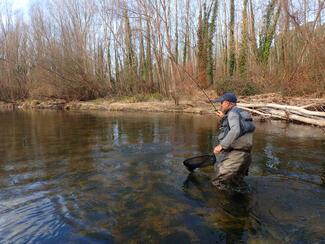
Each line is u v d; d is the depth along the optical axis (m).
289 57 15.84
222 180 3.96
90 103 23.25
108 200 3.61
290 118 10.81
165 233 2.80
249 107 12.80
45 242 2.66
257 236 2.75
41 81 27.70
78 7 27.42
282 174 4.52
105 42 28.08
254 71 17.66
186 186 4.07
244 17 21.47
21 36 32.28
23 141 7.84
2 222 3.05
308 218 3.08
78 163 5.41
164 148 6.62
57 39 27.80
